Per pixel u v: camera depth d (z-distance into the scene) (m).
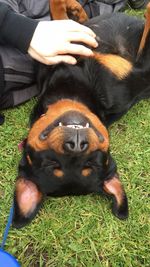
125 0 0.99
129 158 0.81
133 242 0.72
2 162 0.79
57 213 0.75
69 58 0.67
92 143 0.58
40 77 0.77
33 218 0.67
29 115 0.82
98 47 0.73
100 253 0.72
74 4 0.82
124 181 0.79
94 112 0.70
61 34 0.66
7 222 0.73
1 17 0.69
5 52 0.79
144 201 0.77
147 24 0.71
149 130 0.84
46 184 0.63
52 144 0.58
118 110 0.75
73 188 0.64
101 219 0.75
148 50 0.72
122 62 0.72
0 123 0.83
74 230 0.74
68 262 0.71
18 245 0.72
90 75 0.71
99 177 0.64
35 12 0.90
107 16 0.78
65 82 0.70
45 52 0.67
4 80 0.79
